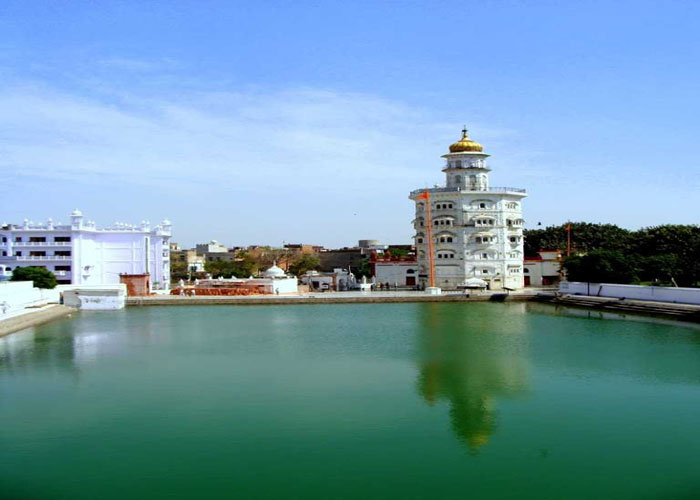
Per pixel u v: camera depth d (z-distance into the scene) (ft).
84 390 136.15
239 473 90.94
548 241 474.90
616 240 444.96
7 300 254.06
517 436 105.81
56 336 213.46
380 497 83.30
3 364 164.25
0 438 105.50
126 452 98.94
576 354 173.06
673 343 189.37
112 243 383.04
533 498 82.94
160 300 324.39
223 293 352.69
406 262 408.87
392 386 138.41
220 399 128.36
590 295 310.24
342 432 107.86
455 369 154.81
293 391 134.41
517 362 162.81
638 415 116.37
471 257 371.15
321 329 228.02
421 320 253.44
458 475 90.02
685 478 88.48
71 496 83.76
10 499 82.94
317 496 83.61
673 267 322.34
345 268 603.26
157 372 153.28
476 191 370.53
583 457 96.37
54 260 360.89
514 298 334.85
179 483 87.61
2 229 360.48
